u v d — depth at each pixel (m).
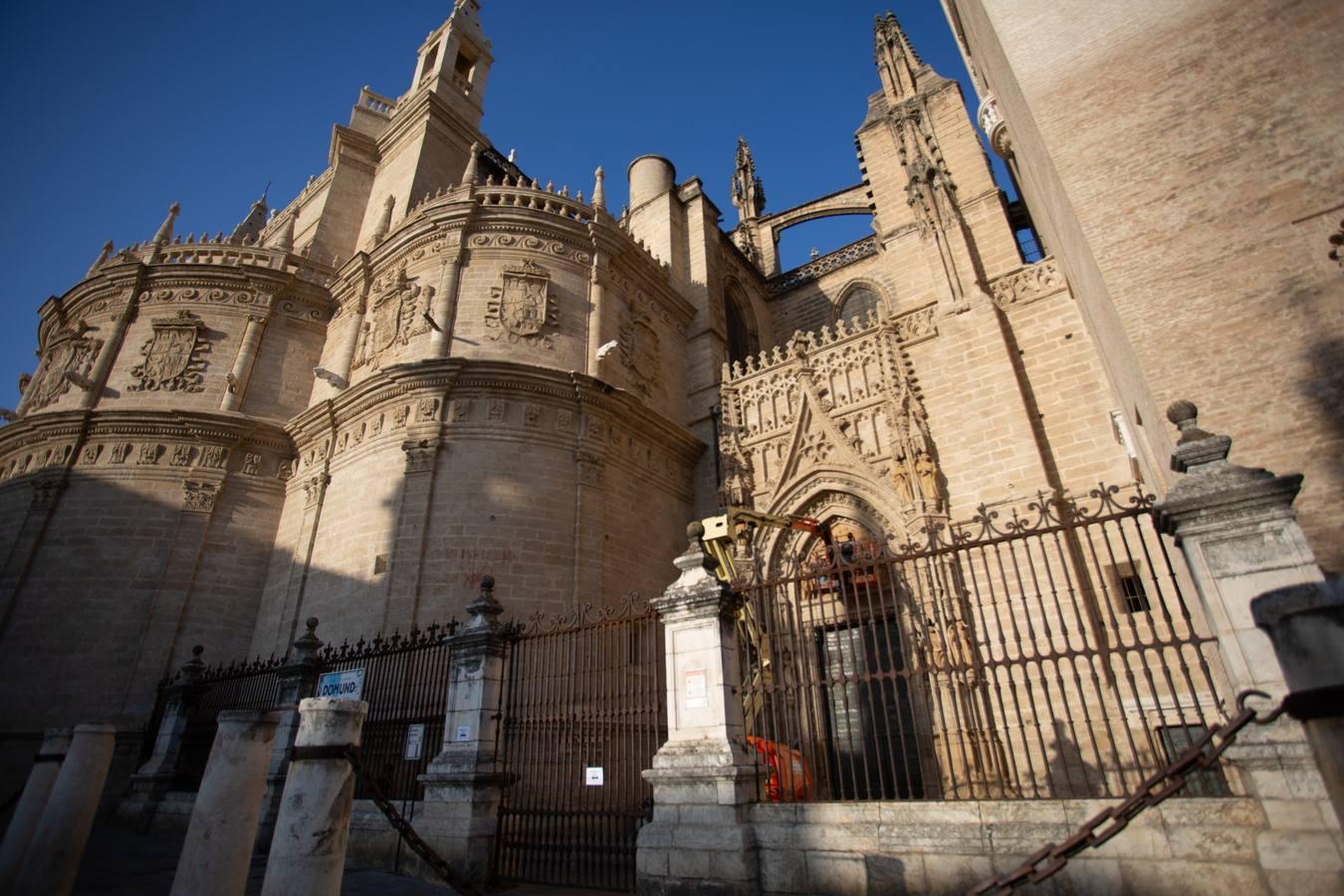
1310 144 9.70
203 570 20.70
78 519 20.56
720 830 7.65
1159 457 10.38
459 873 9.37
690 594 9.15
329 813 6.02
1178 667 13.65
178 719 16.50
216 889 5.91
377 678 13.06
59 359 24.19
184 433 21.81
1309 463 8.20
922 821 6.99
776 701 8.85
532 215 22.00
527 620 16.95
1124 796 6.07
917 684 9.27
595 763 10.03
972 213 21.47
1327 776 2.79
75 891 8.81
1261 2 10.85
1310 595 2.98
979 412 17.95
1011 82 13.80
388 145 30.19
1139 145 11.10
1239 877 5.35
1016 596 15.45
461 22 33.81
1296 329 8.88
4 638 19.14
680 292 27.25
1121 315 10.18
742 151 46.78
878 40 27.59
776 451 21.62
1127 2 12.30
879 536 18.66
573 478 19.25
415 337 20.45
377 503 18.44
